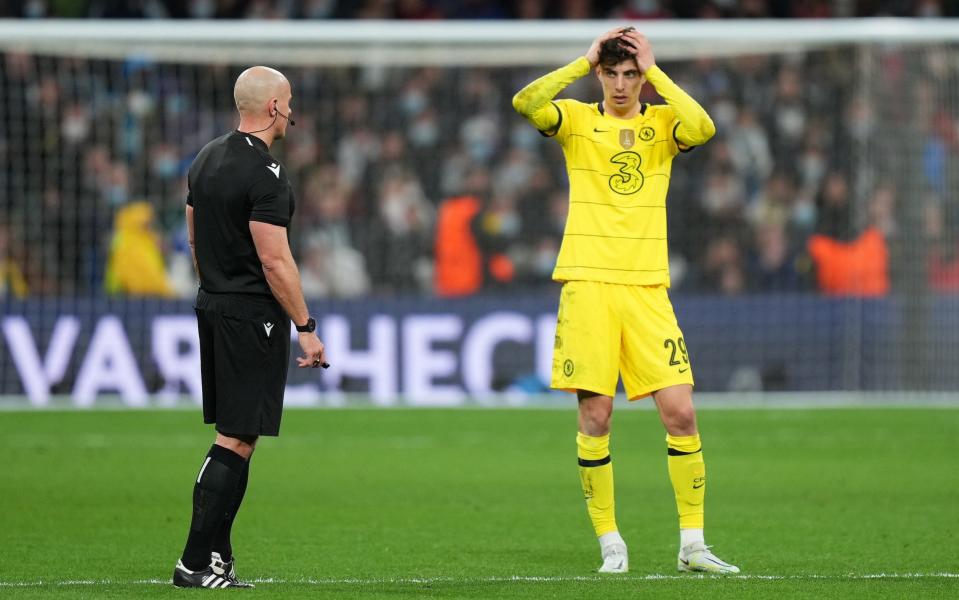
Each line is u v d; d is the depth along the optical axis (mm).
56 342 52062
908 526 26797
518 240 66500
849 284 58188
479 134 72625
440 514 28484
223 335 19266
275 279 19062
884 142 60500
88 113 67188
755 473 34875
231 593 19266
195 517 19500
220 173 19281
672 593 19422
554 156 69938
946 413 49094
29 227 62594
